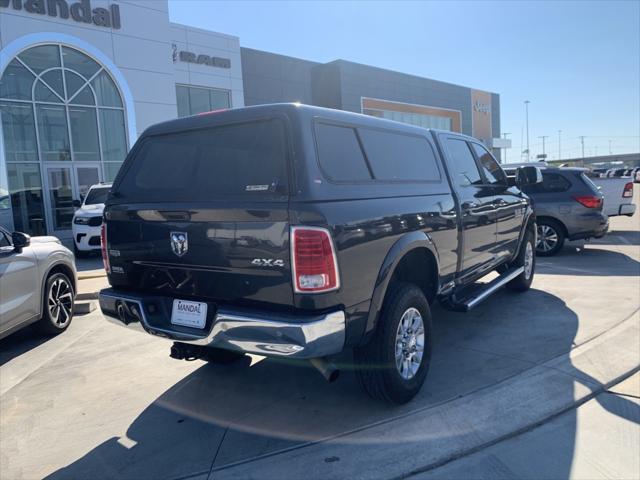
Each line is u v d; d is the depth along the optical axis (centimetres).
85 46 1652
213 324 309
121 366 479
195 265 324
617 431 331
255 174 309
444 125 4084
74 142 1677
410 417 352
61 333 595
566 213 944
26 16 1527
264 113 316
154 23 1822
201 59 2253
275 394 402
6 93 1514
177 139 356
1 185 1473
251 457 314
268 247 292
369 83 3331
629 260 912
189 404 390
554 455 306
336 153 326
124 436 346
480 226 498
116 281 376
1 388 440
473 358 455
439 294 426
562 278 776
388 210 344
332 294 290
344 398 389
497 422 342
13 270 513
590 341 487
